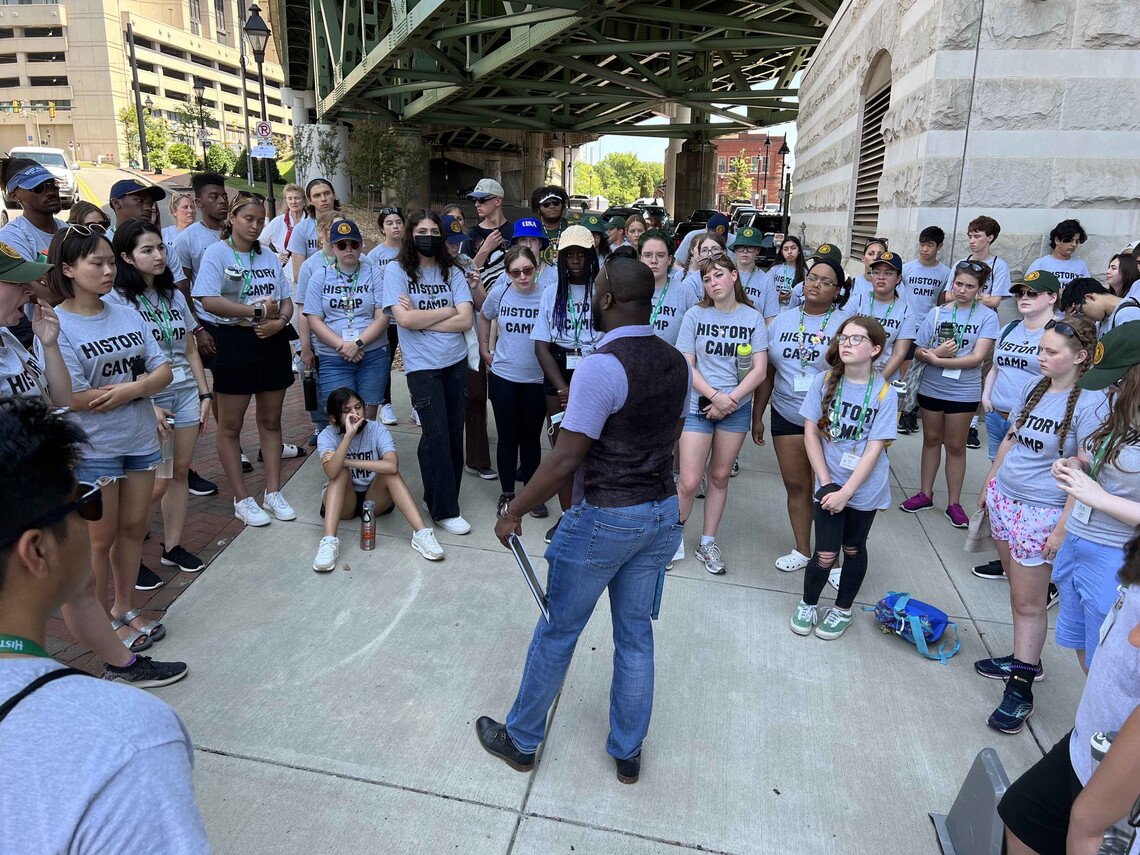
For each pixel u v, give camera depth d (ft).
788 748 9.85
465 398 16.19
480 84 85.35
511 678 11.03
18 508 3.35
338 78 97.91
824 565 11.99
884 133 28.17
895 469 21.02
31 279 8.03
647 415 7.97
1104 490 8.71
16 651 3.35
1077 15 21.40
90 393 9.95
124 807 3.00
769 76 134.82
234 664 11.02
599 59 110.93
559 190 19.02
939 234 21.88
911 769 9.57
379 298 17.13
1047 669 11.86
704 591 13.94
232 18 406.82
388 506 15.79
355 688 10.62
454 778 9.07
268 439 15.71
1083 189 22.41
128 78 322.55
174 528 13.50
